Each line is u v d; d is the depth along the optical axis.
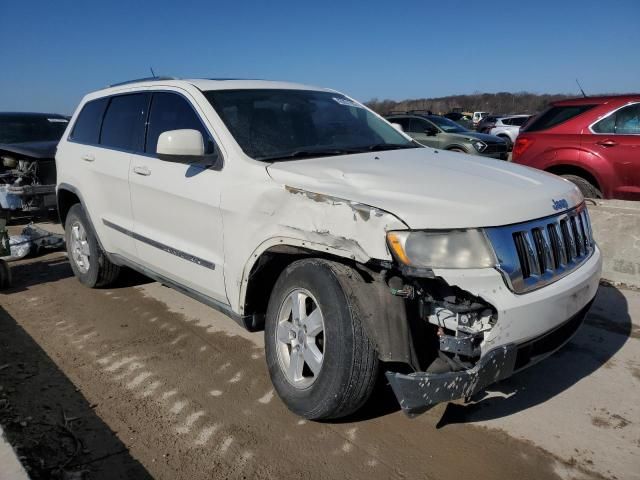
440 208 2.68
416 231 2.61
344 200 2.83
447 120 16.95
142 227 4.36
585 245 3.36
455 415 3.24
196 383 3.62
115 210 4.70
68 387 3.58
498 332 2.63
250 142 3.65
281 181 3.18
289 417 3.21
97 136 5.08
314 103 4.34
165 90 4.30
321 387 2.88
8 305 5.14
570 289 2.90
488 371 2.63
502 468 2.77
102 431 3.09
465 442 2.98
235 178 3.44
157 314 4.84
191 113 3.96
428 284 2.72
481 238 2.64
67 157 5.43
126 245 4.61
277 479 2.70
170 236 4.05
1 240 5.51
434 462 2.82
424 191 2.87
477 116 38.66
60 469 2.76
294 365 3.13
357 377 2.77
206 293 3.82
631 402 3.35
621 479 2.70
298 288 3.07
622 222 5.46
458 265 2.59
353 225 2.75
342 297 2.78
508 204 2.80
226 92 4.03
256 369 3.80
